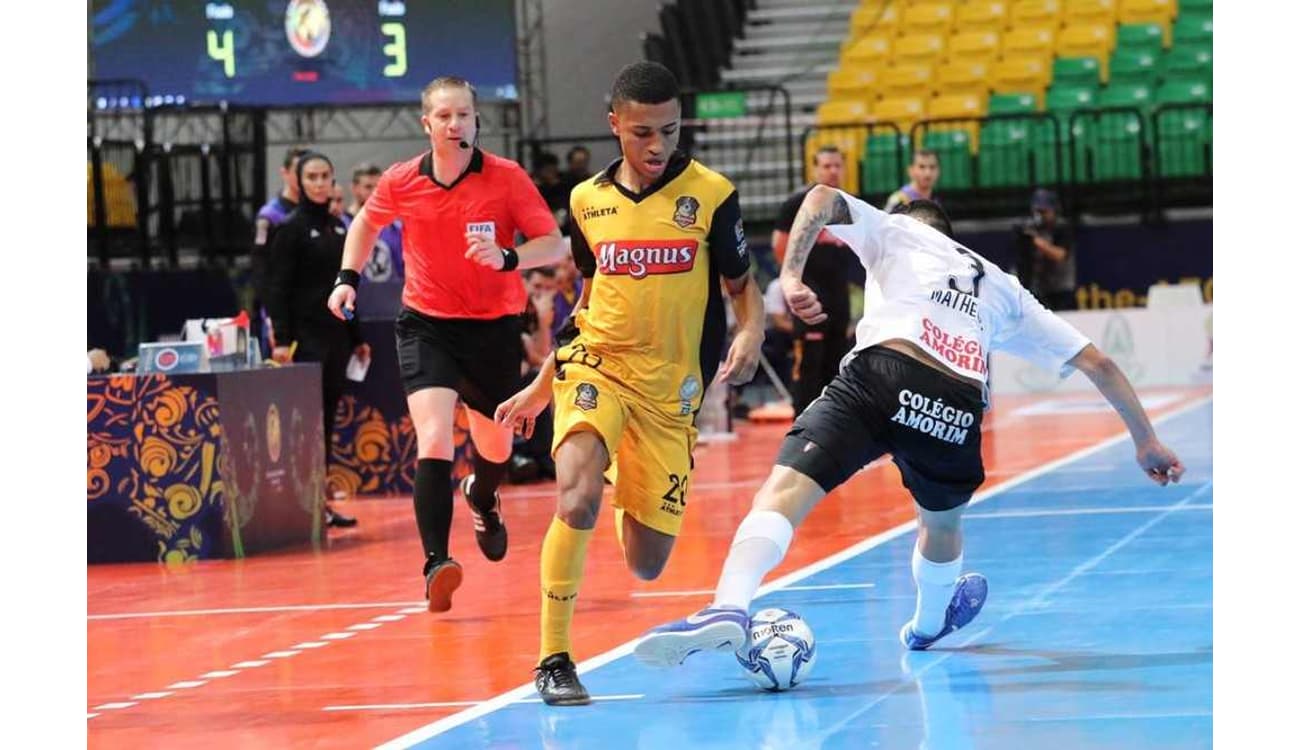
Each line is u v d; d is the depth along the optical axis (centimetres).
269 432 1661
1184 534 1409
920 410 893
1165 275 3278
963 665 945
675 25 3681
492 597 1289
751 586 862
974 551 1375
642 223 920
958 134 3462
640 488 930
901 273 923
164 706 945
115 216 2923
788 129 3344
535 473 2208
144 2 2978
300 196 1823
